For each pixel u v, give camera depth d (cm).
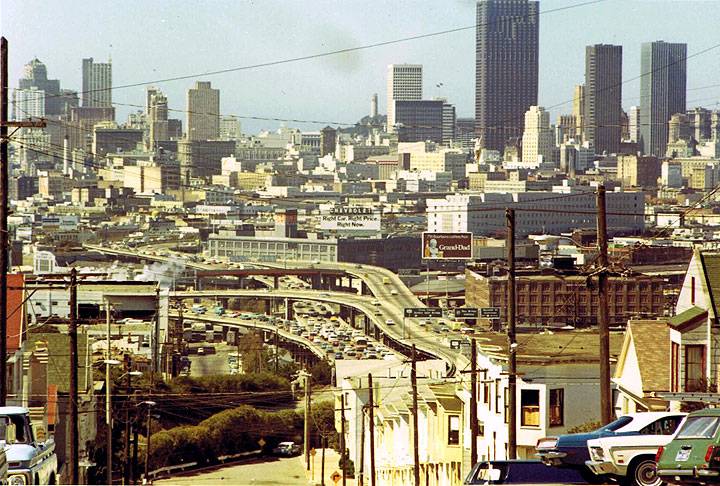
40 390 15975
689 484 6219
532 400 14850
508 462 7562
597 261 10669
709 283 11500
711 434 6200
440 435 17212
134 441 19412
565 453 7306
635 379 12725
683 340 11375
